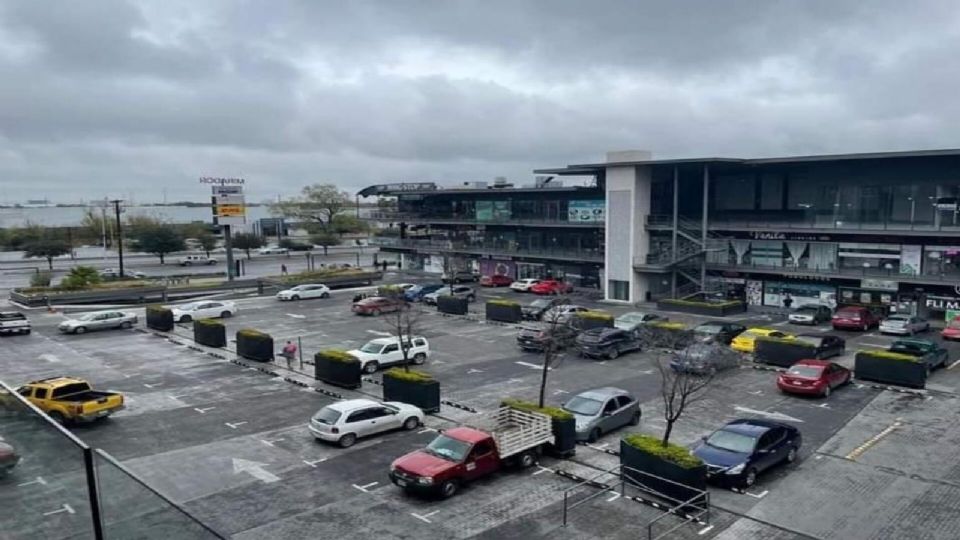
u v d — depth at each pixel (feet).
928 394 99.09
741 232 185.57
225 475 71.56
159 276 287.07
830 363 102.06
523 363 122.21
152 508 34.63
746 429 71.92
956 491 66.03
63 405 86.53
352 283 245.04
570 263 230.27
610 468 72.43
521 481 69.36
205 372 117.60
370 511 62.85
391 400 95.30
